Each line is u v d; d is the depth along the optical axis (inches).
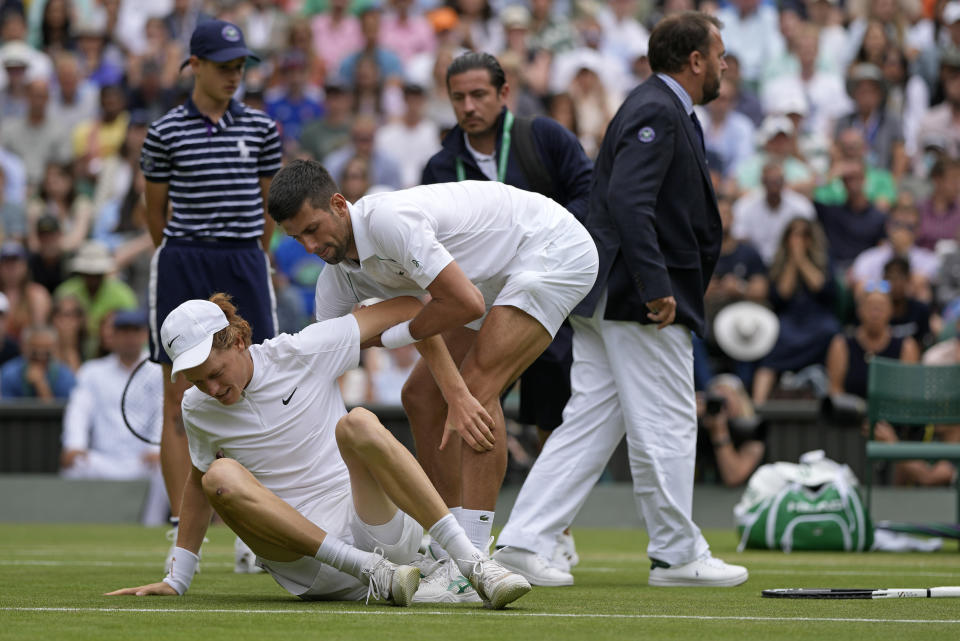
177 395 882.8
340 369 659.4
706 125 2012.8
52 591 719.1
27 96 2091.5
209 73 877.2
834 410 1409.9
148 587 692.7
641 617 606.9
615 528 1504.7
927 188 1936.5
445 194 682.2
